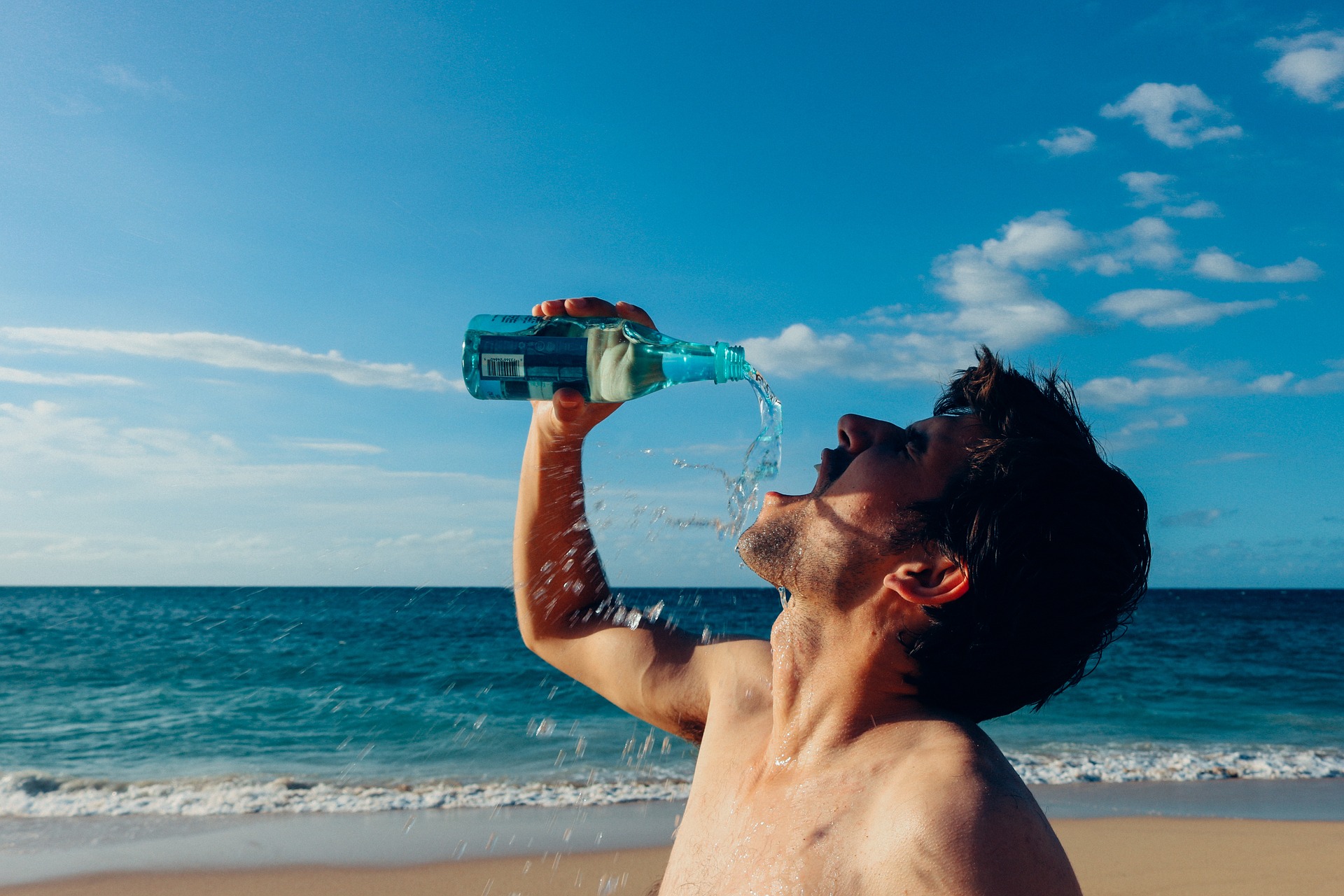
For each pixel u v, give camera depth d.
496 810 6.82
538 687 15.91
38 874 5.26
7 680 17.30
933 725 1.14
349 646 23.89
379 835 6.11
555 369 1.82
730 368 1.94
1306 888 4.82
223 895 4.87
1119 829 6.10
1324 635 31.83
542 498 1.79
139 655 21.53
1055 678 1.25
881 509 1.27
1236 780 8.29
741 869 1.14
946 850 0.89
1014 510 1.19
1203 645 27.86
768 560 1.35
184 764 9.36
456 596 50.91
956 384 1.37
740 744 1.38
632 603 1.79
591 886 5.05
